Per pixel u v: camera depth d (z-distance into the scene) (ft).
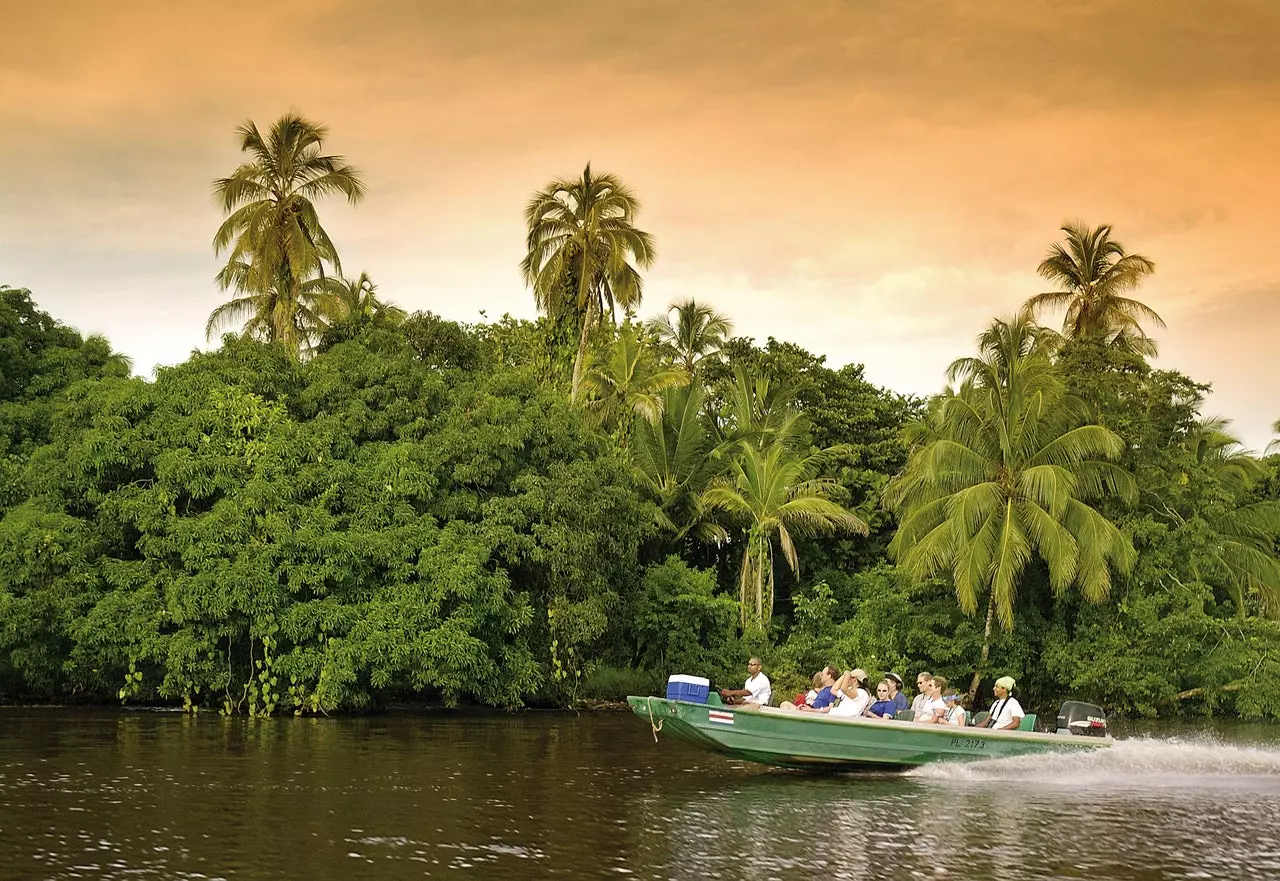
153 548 93.66
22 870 39.29
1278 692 117.29
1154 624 119.24
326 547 93.25
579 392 142.92
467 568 95.55
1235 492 144.15
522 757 71.41
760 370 161.79
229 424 98.63
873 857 43.78
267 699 93.50
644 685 120.26
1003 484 119.65
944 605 126.62
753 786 60.80
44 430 108.37
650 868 41.45
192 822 47.70
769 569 138.41
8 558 92.94
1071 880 40.68
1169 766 70.54
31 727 81.87
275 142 130.11
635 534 114.32
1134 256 164.55
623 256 143.23
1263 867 43.09
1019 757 66.64
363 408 104.63
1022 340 123.95
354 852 42.88
